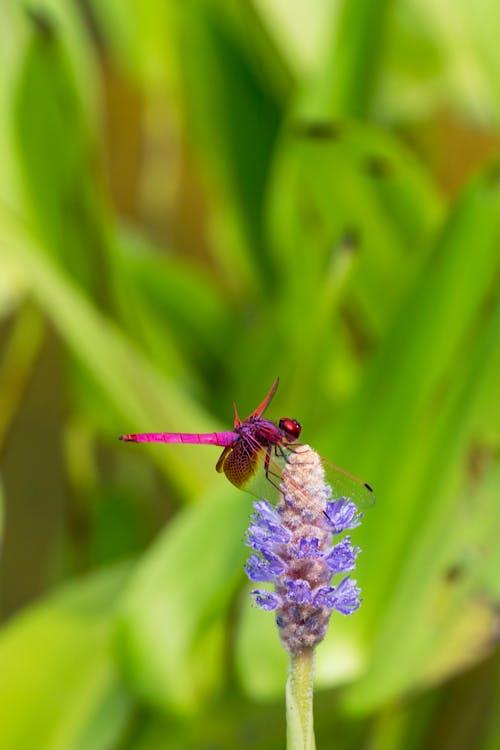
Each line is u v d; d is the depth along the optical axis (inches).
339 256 36.7
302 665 24.0
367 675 31.1
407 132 45.7
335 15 38.5
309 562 23.7
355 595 23.8
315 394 40.9
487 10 42.5
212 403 46.2
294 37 43.1
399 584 32.7
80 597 37.7
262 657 31.7
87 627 36.1
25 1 36.8
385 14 38.1
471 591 30.8
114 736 32.5
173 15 44.3
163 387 37.5
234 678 32.4
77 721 32.9
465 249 32.8
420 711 39.3
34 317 45.1
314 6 43.6
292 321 44.0
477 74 44.3
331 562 23.7
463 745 41.2
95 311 37.2
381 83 42.9
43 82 38.4
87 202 39.5
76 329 36.4
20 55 39.4
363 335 43.8
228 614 33.1
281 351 45.2
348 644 32.8
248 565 23.8
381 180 39.3
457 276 32.9
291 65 43.4
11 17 40.4
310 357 39.1
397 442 33.3
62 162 39.1
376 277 42.2
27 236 38.2
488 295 32.7
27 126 39.3
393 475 33.3
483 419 32.3
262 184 46.3
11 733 32.4
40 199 40.2
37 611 37.0
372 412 33.4
